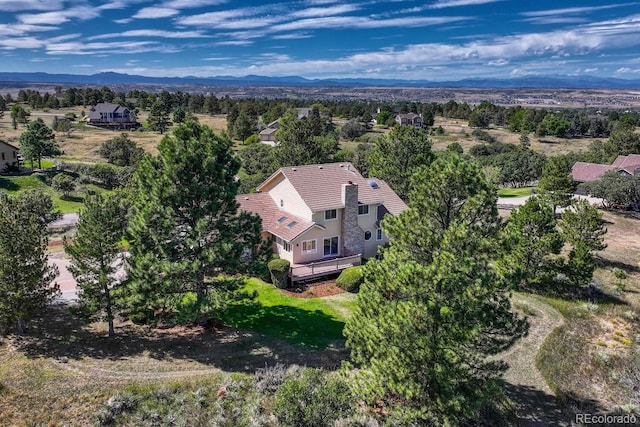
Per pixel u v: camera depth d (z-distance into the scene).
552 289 34.31
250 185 53.81
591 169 73.75
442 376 15.42
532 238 33.19
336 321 27.17
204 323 25.70
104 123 130.12
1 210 22.09
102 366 21.17
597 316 30.53
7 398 18.47
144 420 18.03
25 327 24.52
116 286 23.45
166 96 168.75
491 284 15.65
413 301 15.85
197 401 19.03
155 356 22.31
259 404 18.89
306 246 34.75
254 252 25.91
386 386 16.89
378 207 39.72
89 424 17.61
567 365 24.31
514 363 24.42
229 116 129.12
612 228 52.78
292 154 59.91
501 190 76.38
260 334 25.11
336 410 17.08
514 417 19.92
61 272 33.12
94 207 22.09
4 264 21.31
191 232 22.78
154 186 22.11
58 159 84.62
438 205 17.20
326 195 35.88
